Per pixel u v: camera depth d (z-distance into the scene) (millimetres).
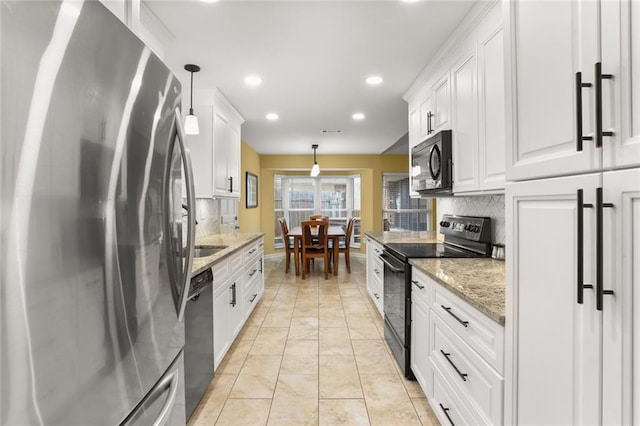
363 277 5156
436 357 1643
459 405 1372
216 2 1651
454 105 2051
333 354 2498
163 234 985
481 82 1730
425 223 6676
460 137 1978
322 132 4605
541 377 806
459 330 1372
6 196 500
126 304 791
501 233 2092
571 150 706
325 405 1863
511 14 925
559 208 737
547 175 778
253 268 3387
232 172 3504
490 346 1119
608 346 610
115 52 747
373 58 2279
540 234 807
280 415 1778
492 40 1627
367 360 2396
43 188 559
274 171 7082
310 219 6258
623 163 578
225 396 1953
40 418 561
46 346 569
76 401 636
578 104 649
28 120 530
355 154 6637
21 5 517
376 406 1850
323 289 4418
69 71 610
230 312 2475
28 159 531
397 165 6664
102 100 703
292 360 2402
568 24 711
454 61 2051
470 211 2555
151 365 917
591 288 644
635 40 562
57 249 587
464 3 1676
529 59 852
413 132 2879
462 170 1952
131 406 814
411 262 2033
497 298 1227
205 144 2855
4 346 502
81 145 641
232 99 3152
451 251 2375
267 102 3248
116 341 753
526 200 864
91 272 670
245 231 5547
